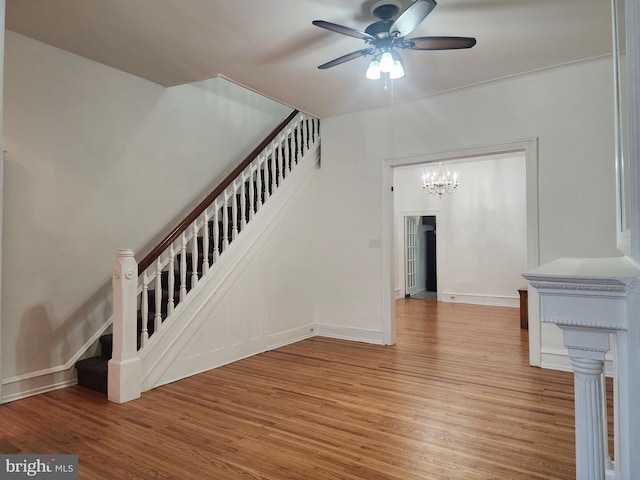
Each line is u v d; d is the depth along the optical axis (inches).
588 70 145.9
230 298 167.3
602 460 52.9
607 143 143.2
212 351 159.2
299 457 91.8
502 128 161.9
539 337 155.9
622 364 48.6
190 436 102.3
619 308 49.6
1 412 117.4
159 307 141.3
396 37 104.5
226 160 204.4
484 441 98.4
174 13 112.5
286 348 187.6
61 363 139.5
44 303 135.5
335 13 111.5
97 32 124.4
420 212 342.3
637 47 44.4
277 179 201.6
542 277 53.2
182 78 162.1
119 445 97.8
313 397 128.0
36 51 132.4
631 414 45.1
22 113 129.9
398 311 285.1
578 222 147.9
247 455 92.8
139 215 164.1
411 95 177.9
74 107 142.9
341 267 207.0
